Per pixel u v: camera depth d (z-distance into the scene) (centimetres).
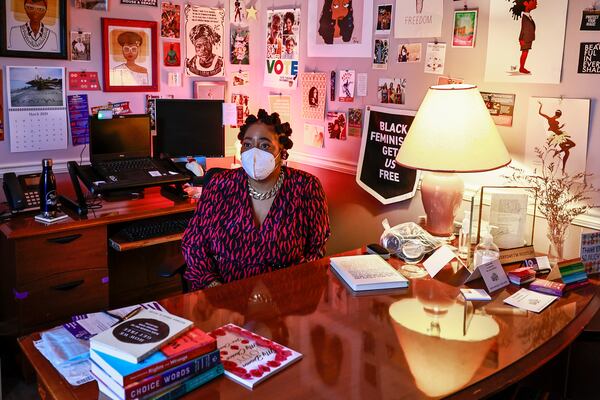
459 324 168
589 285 200
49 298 278
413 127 240
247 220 221
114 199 312
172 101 338
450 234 246
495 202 221
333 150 344
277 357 147
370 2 309
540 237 251
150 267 356
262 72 390
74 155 334
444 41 277
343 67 330
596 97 229
